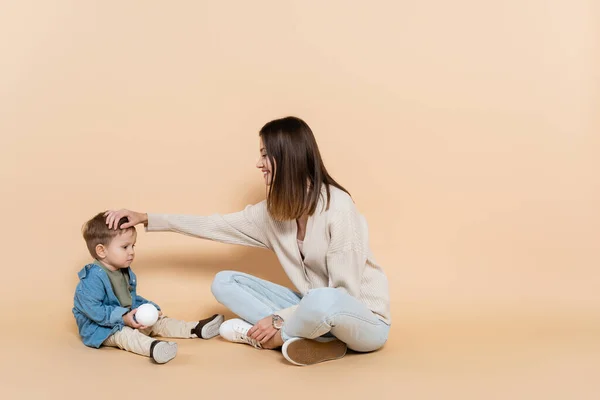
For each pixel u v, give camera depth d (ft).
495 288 8.27
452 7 8.38
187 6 8.26
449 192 8.43
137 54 8.24
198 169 8.33
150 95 8.26
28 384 5.31
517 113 8.43
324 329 5.62
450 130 8.41
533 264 8.37
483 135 8.43
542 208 8.43
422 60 8.38
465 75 8.41
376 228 8.43
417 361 5.98
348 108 8.37
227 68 8.31
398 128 8.39
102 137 8.23
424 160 8.41
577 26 8.42
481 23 8.40
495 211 8.43
